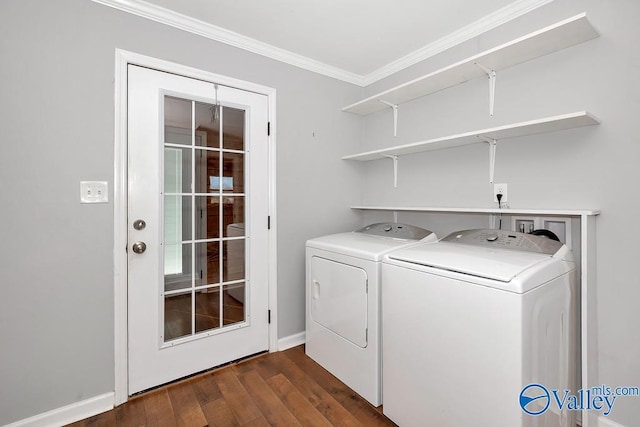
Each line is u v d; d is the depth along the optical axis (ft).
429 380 4.39
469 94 6.49
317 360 6.74
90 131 5.12
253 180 7.00
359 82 8.84
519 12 5.59
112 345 5.34
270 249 7.26
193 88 6.20
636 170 4.43
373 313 5.31
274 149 7.25
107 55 5.26
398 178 8.09
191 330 6.27
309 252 6.89
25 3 4.64
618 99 4.58
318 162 8.07
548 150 5.36
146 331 5.73
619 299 4.60
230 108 6.69
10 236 4.58
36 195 4.74
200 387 5.90
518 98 5.73
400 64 7.80
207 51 6.32
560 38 4.81
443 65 6.92
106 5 5.26
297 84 7.66
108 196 5.28
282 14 5.87
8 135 4.53
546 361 3.91
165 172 5.95
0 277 4.52
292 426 4.92
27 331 4.71
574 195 5.06
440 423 4.25
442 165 7.07
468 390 3.93
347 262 5.84
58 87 4.87
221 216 6.63
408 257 4.83
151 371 5.79
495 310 3.66
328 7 5.66
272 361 6.86
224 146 6.63
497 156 6.09
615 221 4.63
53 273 4.88
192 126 6.24
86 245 5.12
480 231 5.61
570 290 4.55
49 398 4.87
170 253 6.03
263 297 7.18
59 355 4.94
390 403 5.00
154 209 5.78
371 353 5.36
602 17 4.71
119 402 5.38
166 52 5.85
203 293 6.42
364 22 6.15
